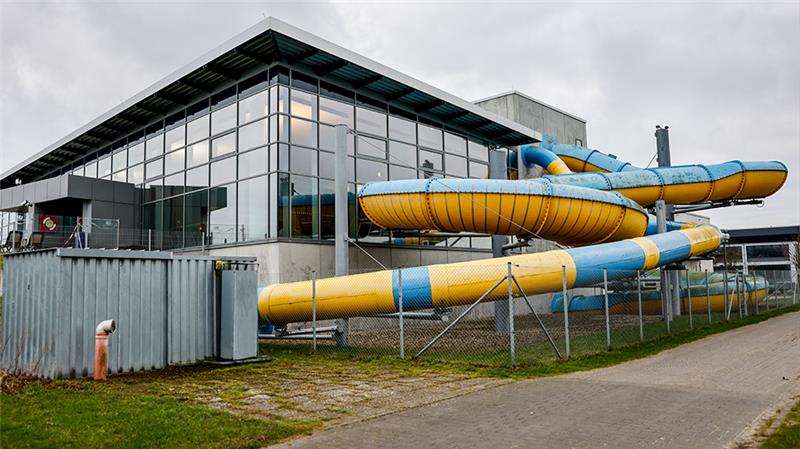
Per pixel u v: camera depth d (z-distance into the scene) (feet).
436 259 77.82
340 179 58.90
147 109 78.07
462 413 24.70
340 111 68.49
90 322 35.35
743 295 87.35
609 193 60.59
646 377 32.73
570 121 120.47
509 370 34.99
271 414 24.81
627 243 57.26
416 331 62.03
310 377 34.58
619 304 84.43
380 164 71.97
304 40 59.88
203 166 71.56
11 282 38.09
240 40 59.62
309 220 63.72
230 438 20.71
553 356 40.55
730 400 26.50
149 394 29.35
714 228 72.74
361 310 48.34
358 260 67.36
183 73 67.05
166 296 39.40
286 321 51.60
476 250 84.94
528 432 21.59
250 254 62.90
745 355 41.88
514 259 48.75
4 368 37.06
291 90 63.72
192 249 71.31
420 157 77.92
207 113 71.97
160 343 38.70
